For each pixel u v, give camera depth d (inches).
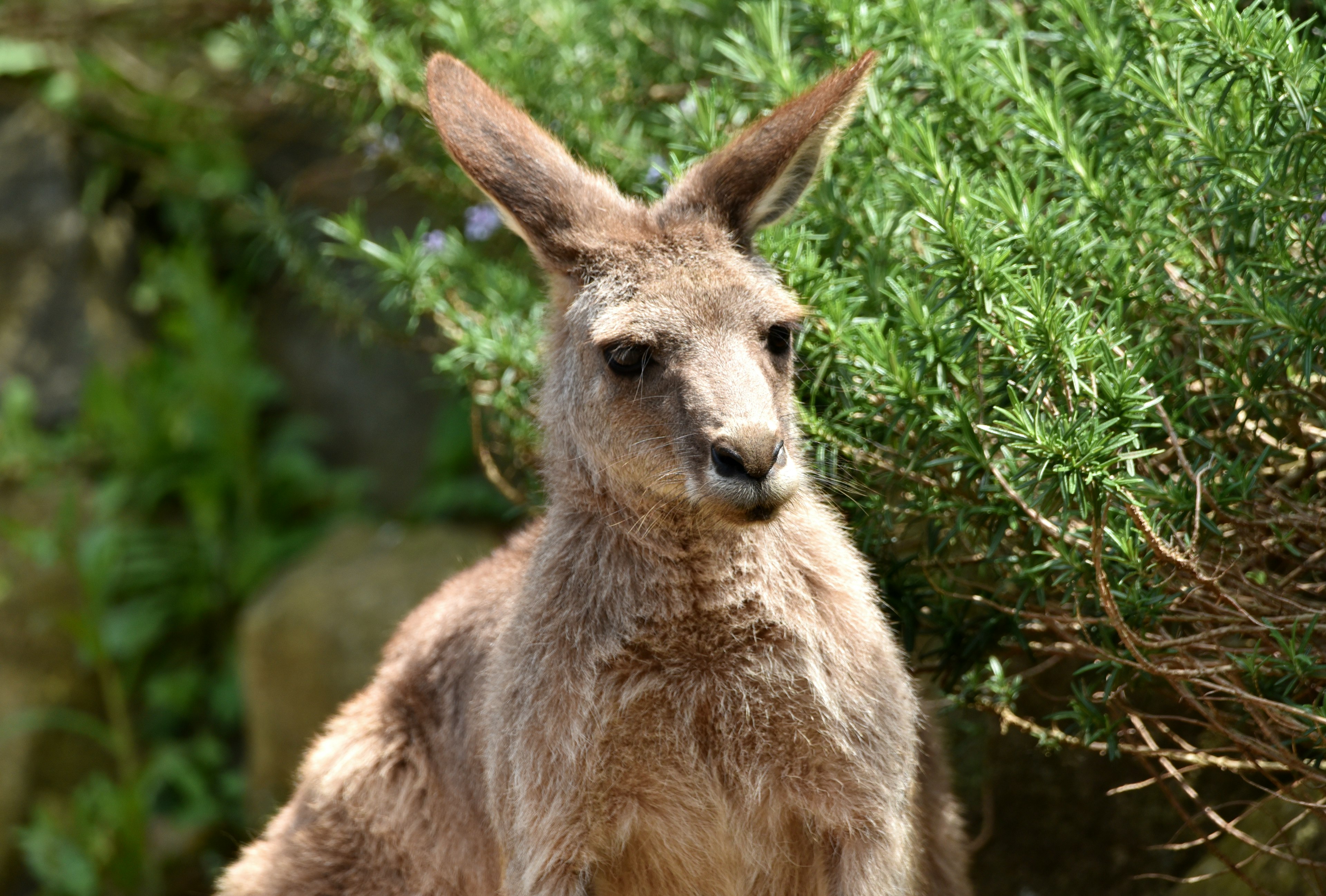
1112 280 363.6
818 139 354.3
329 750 424.8
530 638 346.3
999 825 474.3
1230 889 390.3
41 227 917.2
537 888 338.3
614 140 509.4
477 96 368.5
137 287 957.8
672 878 355.9
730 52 434.0
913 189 371.9
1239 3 406.0
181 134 935.0
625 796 339.6
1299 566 371.9
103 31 854.5
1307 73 330.6
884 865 337.1
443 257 524.4
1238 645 359.3
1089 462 318.3
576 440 343.6
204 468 898.7
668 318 317.7
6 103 933.2
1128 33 389.1
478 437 504.4
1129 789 378.9
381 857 411.2
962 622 406.0
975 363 365.4
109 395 890.1
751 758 338.3
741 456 300.4
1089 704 361.4
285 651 723.4
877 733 337.7
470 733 393.1
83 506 876.6
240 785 804.6
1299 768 328.2
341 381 931.3
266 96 796.6
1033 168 406.0
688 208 349.4
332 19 522.0
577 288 341.4
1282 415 361.4
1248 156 337.1
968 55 408.8
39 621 839.7
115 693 810.2
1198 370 382.6
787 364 336.2
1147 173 378.6
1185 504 340.8
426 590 716.0
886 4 409.1
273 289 958.4
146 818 770.2
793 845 358.0
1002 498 353.1
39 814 780.6
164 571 874.1
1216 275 369.1
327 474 918.4
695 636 335.3
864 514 398.0
